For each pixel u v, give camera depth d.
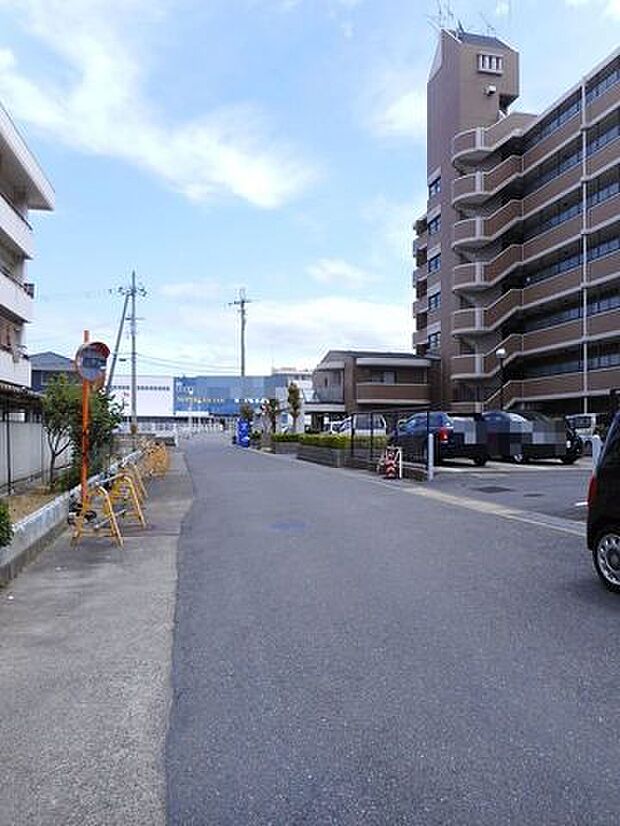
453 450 22.47
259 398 99.94
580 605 6.59
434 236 50.44
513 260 42.91
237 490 17.88
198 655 5.51
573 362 39.09
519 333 43.06
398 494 16.19
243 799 3.41
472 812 3.23
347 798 3.38
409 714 4.29
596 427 27.27
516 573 7.97
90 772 3.73
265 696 4.65
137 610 6.97
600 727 4.06
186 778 3.63
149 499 16.52
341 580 7.74
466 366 45.19
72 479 15.93
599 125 36.50
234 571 8.45
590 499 7.32
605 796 3.34
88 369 11.45
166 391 96.69
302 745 3.94
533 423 23.53
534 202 41.66
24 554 9.01
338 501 14.83
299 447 33.25
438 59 49.69
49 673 5.23
